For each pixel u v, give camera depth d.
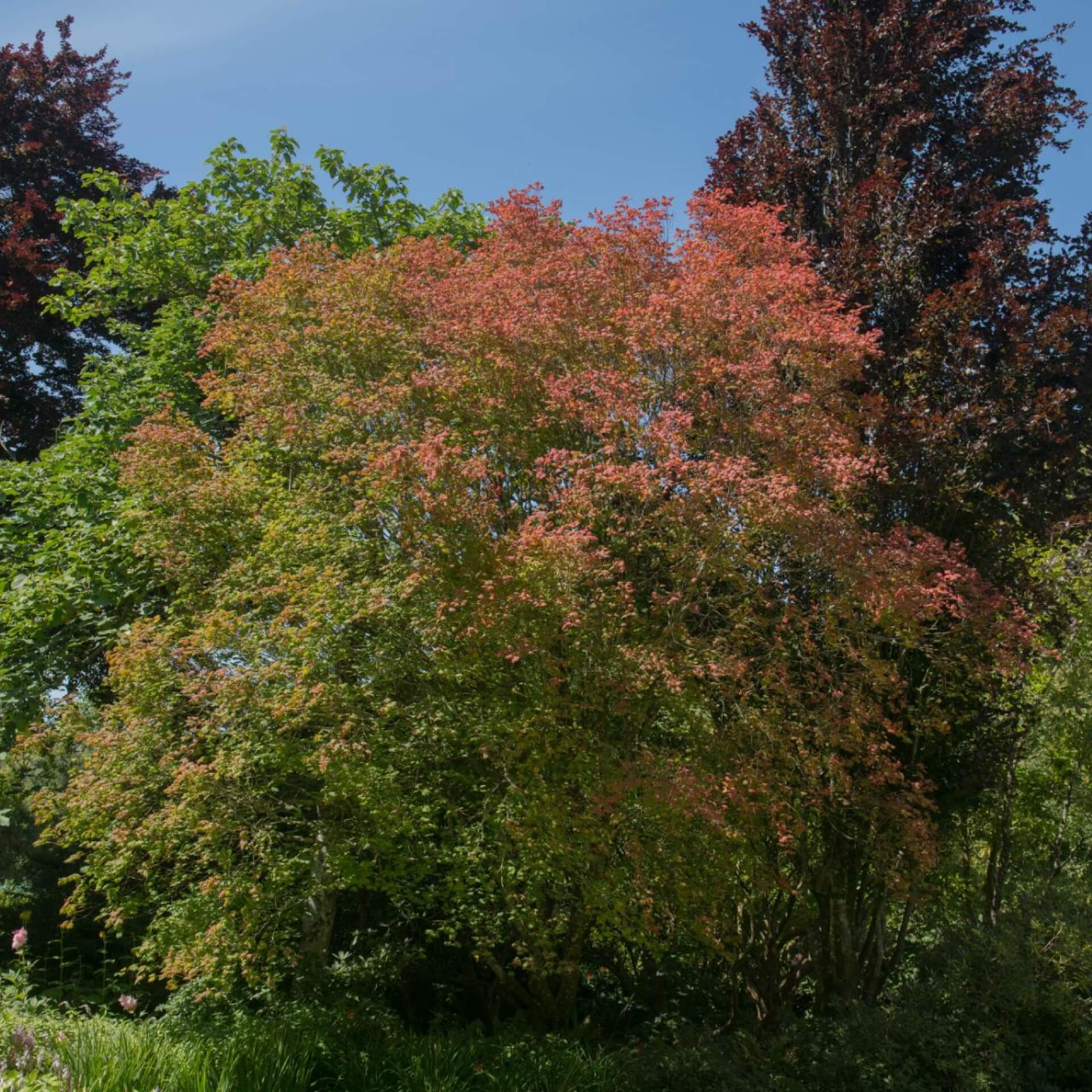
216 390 11.09
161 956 10.29
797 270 9.83
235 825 7.98
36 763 14.33
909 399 11.48
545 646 8.36
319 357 10.37
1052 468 11.47
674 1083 8.66
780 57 14.65
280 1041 8.18
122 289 15.18
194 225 15.08
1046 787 13.27
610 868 8.70
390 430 9.63
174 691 8.55
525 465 9.61
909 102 13.33
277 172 15.91
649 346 9.36
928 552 9.62
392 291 10.42
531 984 11.10
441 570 8.40
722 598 8.95
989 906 12.16
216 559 9.88
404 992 12.23
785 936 11.61
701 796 7.87
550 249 10.80
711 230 10.74
